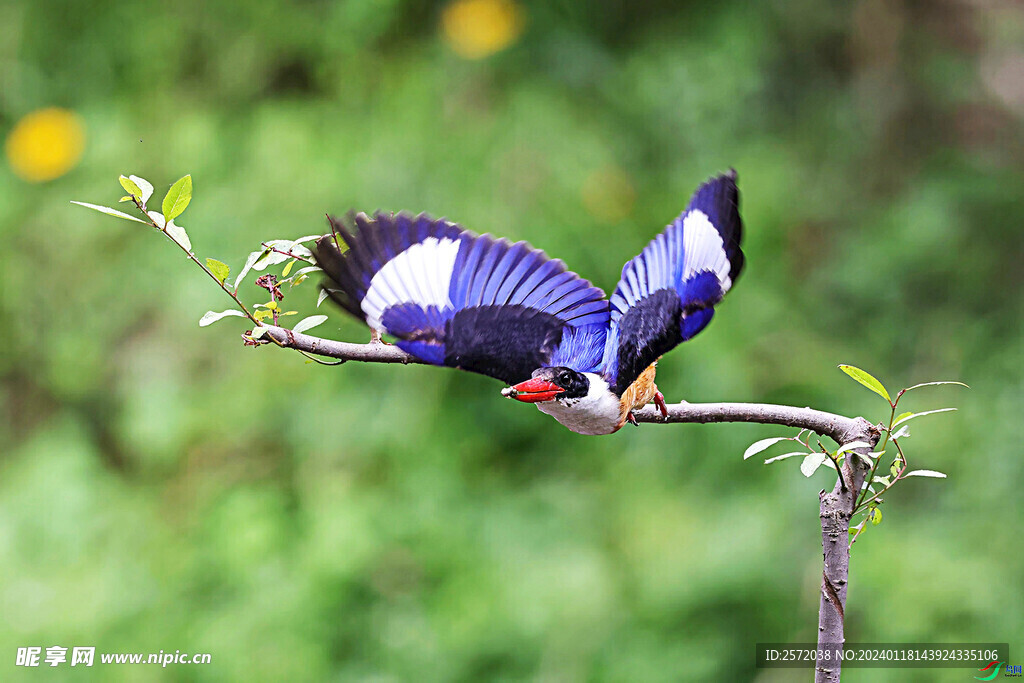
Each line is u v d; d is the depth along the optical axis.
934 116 12.35
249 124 10.98
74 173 10.91
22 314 10.51
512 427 9.93
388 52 11.23
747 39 11.54
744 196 11.05
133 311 10.41
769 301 10.69
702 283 6.68
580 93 11.16
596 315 6.66
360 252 6.65
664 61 11.41
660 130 11.20
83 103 11.22
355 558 9.18
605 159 10.80
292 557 9.34
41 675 8.70
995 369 10.59
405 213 6.66
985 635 8.69
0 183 10.84
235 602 9.13
